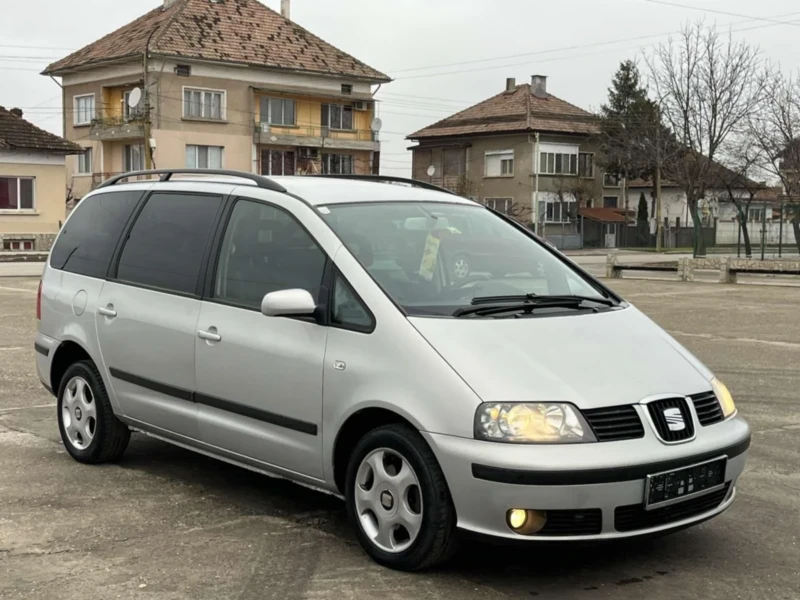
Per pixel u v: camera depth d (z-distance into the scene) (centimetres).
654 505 405
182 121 5041
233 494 562
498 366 416
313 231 495
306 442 471
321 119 5644
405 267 482
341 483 469
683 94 4406
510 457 391
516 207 6206
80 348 635
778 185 4819
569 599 410
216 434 524
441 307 459
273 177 553
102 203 655
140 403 575
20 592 409
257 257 518
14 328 1348
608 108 6519
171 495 559
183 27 5156
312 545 473
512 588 420
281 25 5609
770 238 6569
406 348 430
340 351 454
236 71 5209
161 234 588
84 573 432
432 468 414
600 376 422
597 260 4269
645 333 482
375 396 432
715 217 6378
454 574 434
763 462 647
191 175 602
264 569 439
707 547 480
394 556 434
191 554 458
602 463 393
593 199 6431
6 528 495
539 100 6481
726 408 457
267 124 5338
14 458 642
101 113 5212
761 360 1095
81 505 537
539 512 395
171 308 552
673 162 4588
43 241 4153
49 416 778
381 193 546
